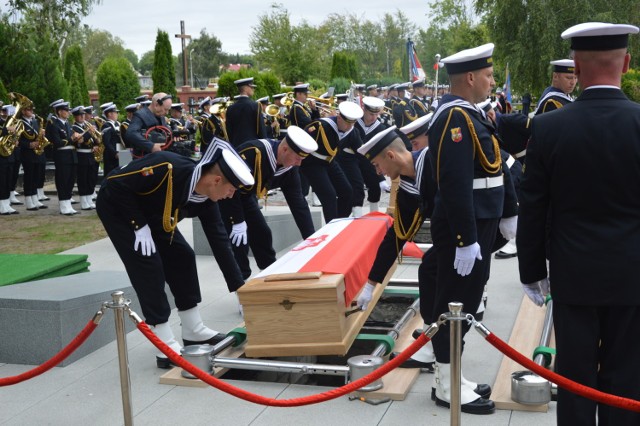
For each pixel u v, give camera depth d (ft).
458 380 11.84
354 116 30.71
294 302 16.47
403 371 16.92
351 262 17.95
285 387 16.76
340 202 33.47
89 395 16.72
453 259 14.74
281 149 20.26
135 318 13.19
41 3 65.98
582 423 11.09
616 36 10.81
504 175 16.06
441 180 14.05
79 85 95.30
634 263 10.63
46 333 18.57
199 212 18.98
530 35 73.82
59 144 46.11
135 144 33.94
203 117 54.60
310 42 155.22
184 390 16.78
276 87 89.20
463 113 14.08
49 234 39.63
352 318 17.74
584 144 10.69
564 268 10.98
